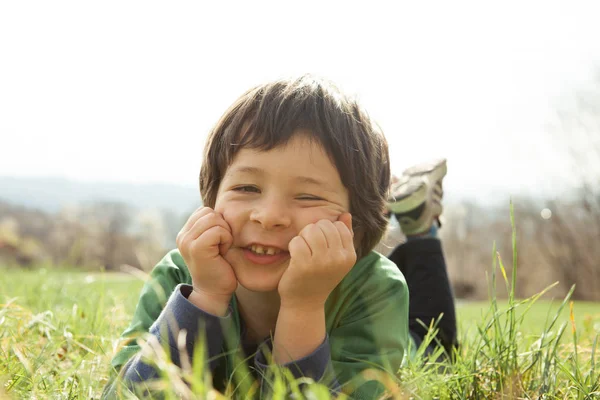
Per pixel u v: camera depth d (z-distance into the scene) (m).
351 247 1.62
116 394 1.48
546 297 27.33
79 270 4.77
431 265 2.76
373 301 1.89
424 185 2.80
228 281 1.65
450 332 2.67
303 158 1.65
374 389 1.66
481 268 30.19
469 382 1.76
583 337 2.65
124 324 2.71
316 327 1.62
